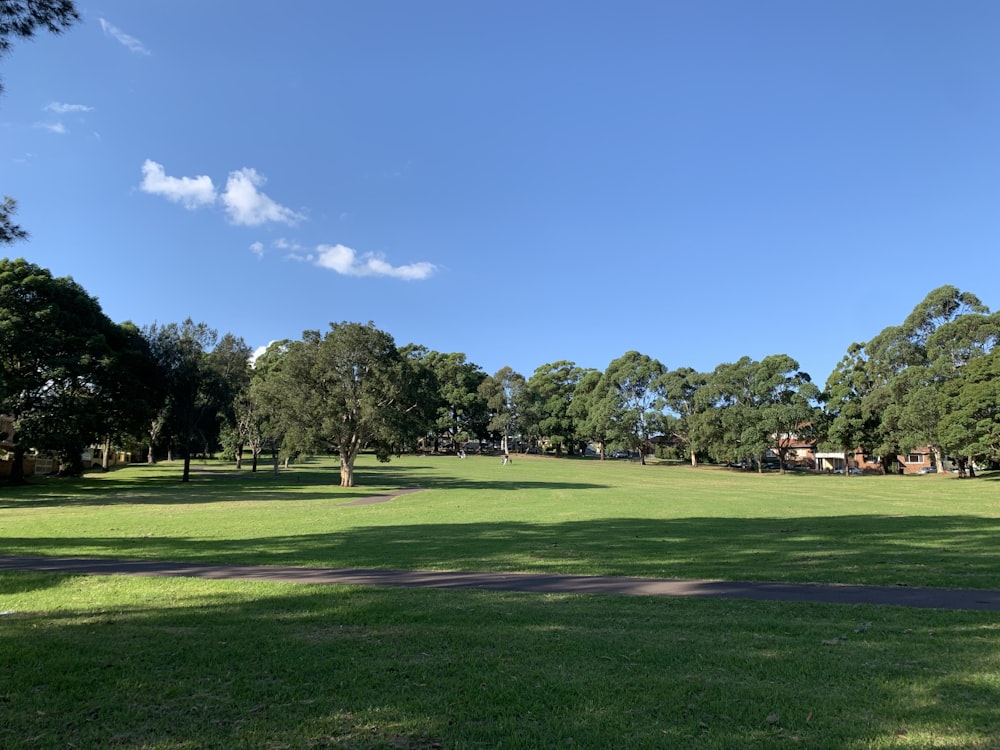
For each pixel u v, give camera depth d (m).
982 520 21.12
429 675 5.61
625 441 100.56
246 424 61.56
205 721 4.67
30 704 4.99
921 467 84.94
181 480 50.31
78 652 6.31
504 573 11.30
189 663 5.97
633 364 105.19
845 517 22.58
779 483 53.41
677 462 106.88
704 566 11.96
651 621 7.58
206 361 52.19
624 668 5.77
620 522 20.81
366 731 4.49
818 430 83.56
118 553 13.52
